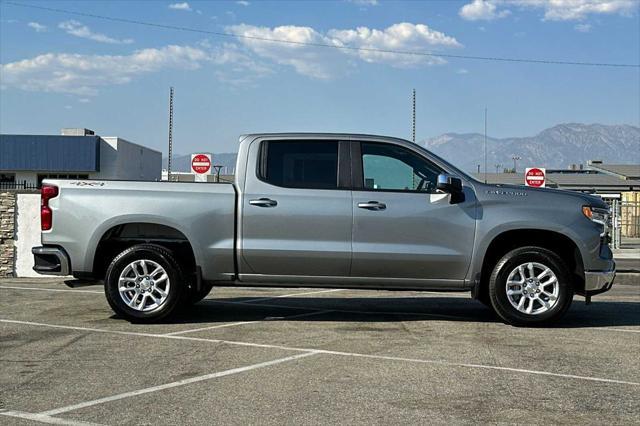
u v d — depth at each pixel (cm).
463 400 538
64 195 843
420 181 839
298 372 617
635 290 1323
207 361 657
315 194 830
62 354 686
